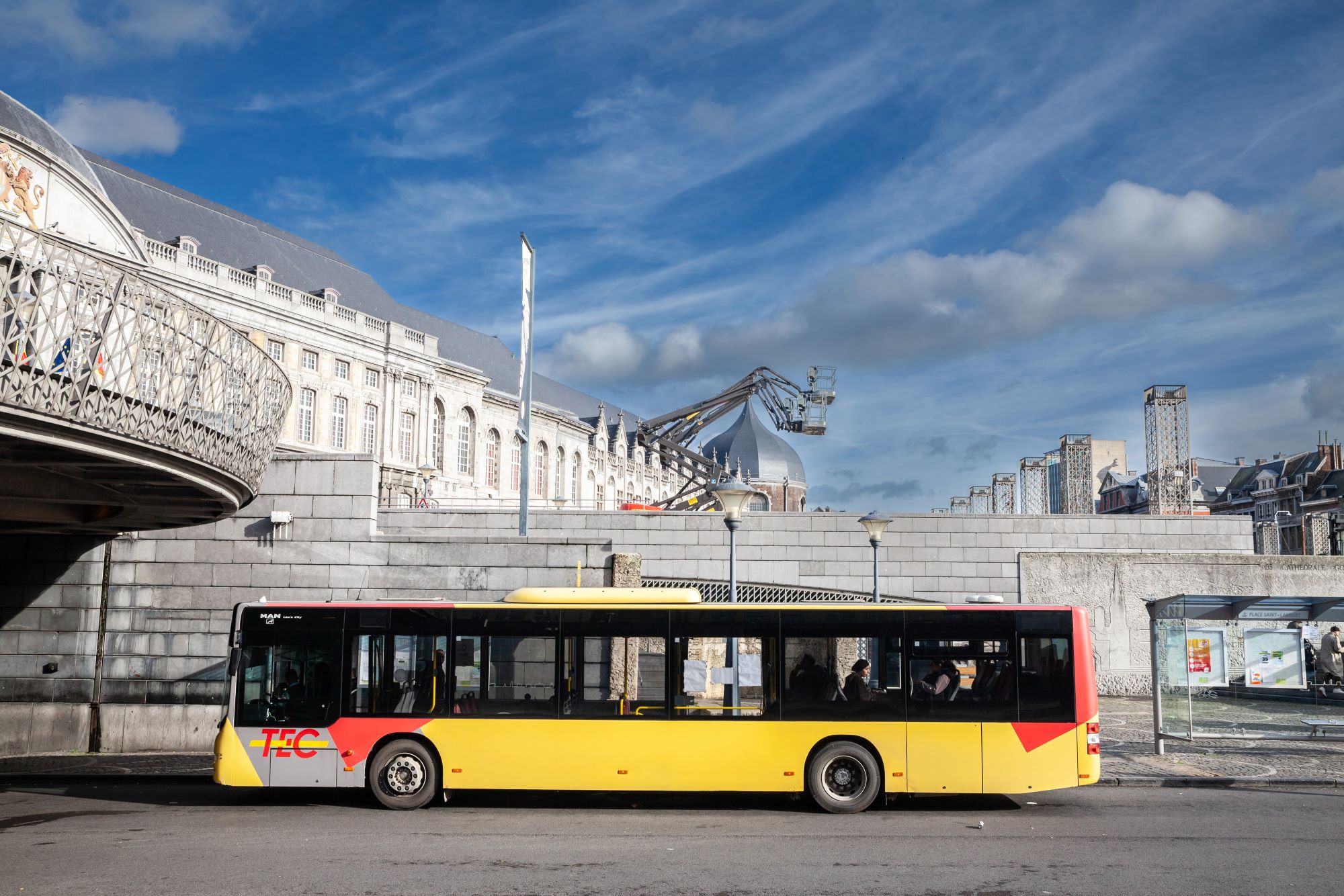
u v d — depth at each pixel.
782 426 72.94
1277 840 12.24
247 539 21.92
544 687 14.84
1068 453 60.00
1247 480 131.25
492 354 92.69
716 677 14.78
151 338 13.37
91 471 14.14
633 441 110.94
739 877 10.37
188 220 58.91
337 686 14.98
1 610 21.70
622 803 15.40
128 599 21.78
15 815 14.29
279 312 57.97
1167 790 16.33
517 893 9.69
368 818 14.00
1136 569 30.30
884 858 11.30
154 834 12.68
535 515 30.64
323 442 60.91
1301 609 20.31
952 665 14.74
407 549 21.80
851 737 14.64
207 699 21.45
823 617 14.89
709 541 30.59
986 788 14.46
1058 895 9.66
